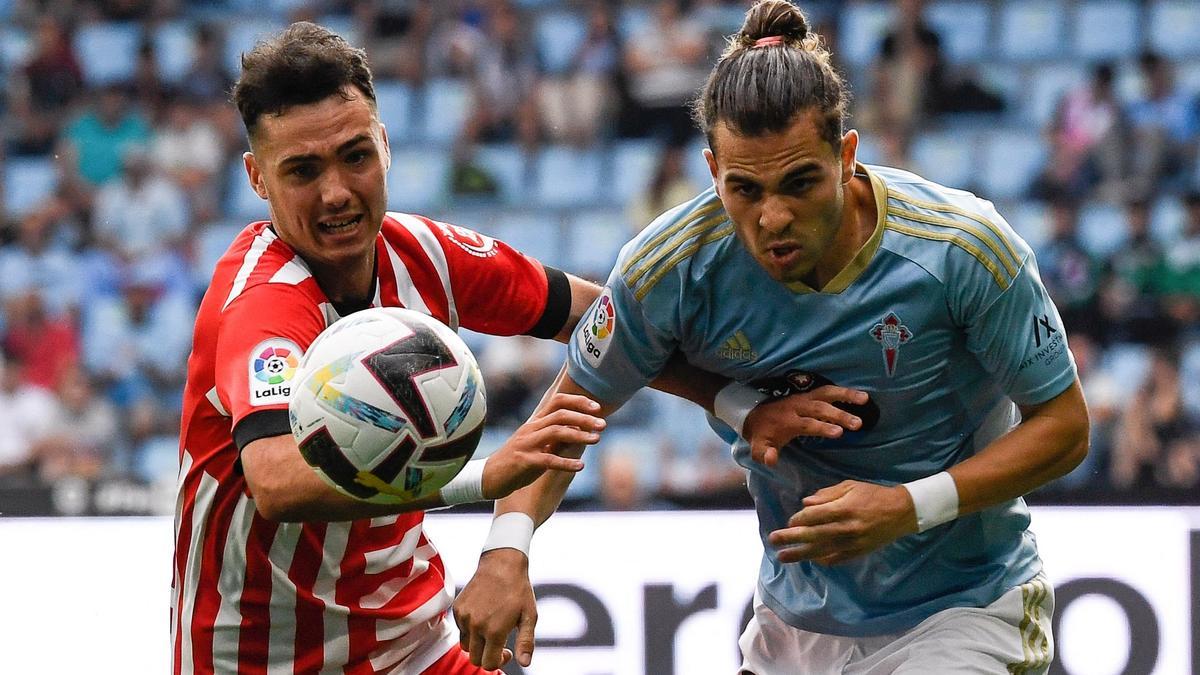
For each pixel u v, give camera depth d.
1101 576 6.93
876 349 4.32
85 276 15.19
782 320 4.36
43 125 16.75
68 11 18.27
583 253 15.55
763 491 4.86
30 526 7.12
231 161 16.31
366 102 4.07
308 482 3.78
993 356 4.32
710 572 7.02
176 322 14.94
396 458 3.68
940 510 4.26
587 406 3.93
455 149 16.31
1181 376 13.04
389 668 4.65
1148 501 6.99
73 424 13.77
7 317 14.35
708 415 4.92
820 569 4.80
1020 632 4.77
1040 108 16.86
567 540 7.04
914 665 4.67
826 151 3.94
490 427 12.38
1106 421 12.15
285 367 3.97
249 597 4.41
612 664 6.97
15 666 7.02
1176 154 15.48
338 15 17.78
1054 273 13.81
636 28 17.64
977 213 4.25
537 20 17.86
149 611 7.10
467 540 7.10
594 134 16.39
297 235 4.12
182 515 4.43
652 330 4.47
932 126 16.19
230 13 18.22
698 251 4.32
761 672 5.09
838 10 17.70
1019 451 4.33
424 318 3.80
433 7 17.47
